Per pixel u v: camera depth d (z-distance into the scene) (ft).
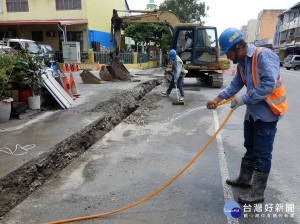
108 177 12.10
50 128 16.60
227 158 14.10
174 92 34.91
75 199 10.36
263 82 8.32
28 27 69.72
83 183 11.59
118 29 46.21
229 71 77.97
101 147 15.87
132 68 72.79
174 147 15.71
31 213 9.47
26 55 20.07
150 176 12.17
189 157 14.26
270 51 8.60
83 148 15.58
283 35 150.82
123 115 23.21
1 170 10.92
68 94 24.75
